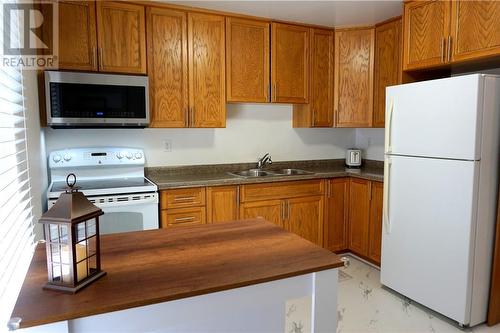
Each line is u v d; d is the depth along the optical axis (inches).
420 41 105.3
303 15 125.9
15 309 35.2
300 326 91.5
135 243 55.0
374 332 88.8
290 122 153.4
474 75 83.1
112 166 118.3
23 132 71.5
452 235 89.9
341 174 138.6
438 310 94.7
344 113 143.2
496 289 91.2
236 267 46.3
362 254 134.7
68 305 36.1
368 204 130.5
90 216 40.3
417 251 99.6
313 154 159.6
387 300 105.3
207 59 121.5
